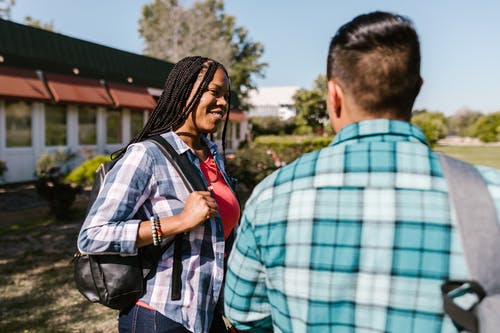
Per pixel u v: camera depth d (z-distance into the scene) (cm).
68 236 700
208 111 190
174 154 173
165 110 186
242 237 107
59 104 1453
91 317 407
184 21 4103
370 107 101
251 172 1067
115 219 158
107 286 161
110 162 178
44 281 494
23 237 688
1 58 1227
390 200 92
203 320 166
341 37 102
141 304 166
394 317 88
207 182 189
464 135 5516
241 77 4169
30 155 1364
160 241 157
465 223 87
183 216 157
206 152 203
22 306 427
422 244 88
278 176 106
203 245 170
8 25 1266
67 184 833
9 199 1042
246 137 2969
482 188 90
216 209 160
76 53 1501
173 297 162
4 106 1273
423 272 87
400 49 96
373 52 96
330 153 102
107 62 1638
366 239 91
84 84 1505
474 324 83
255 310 108
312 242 94
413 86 100
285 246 98
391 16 100
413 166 94
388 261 89
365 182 95
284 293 98
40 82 1338
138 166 164
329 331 92
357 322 90
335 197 95
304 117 3716
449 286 86
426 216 89
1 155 1266
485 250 84
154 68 1902
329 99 109
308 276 94
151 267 166
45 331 378
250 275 106
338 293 92
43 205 977
